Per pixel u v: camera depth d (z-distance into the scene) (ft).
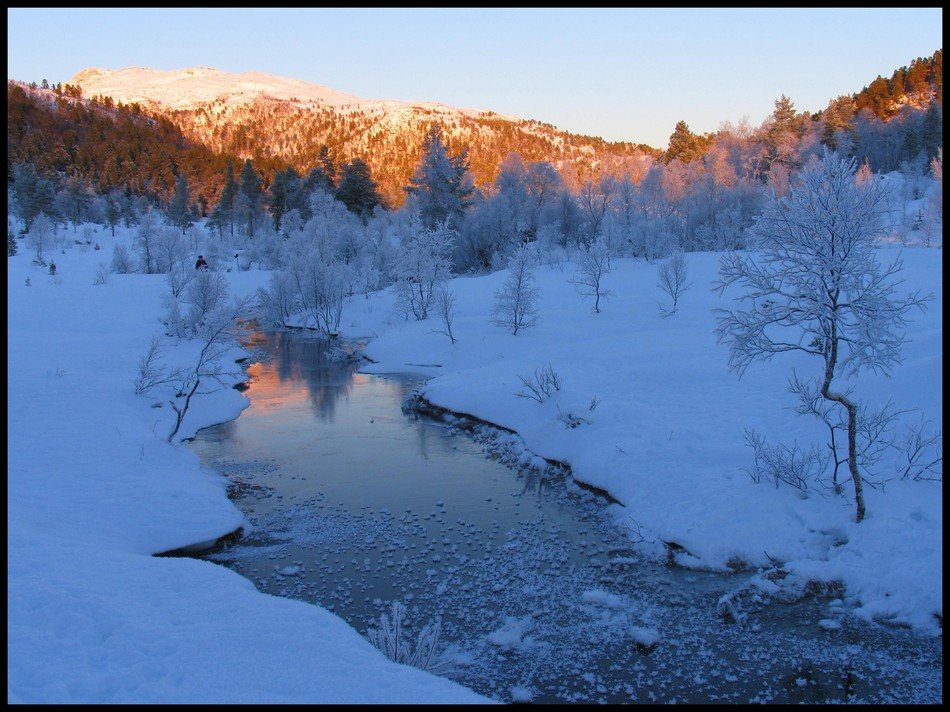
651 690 24.13
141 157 437.58
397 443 57.36
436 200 229.04
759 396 57.41
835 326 32.48
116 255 198.59
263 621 22.44
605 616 29.25
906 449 39.40
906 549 30.94
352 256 191.62
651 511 38.58
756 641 27.02
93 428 50.57
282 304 147.02
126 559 27.63
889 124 288.71
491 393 66.08
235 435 60.54
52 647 19.86
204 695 17.90
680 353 75.77
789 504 36.22
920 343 57.26
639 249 155.02
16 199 300.40
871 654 25.84
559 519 40.42
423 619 29.04
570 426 52.75
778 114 269.03
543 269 149.79
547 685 24.39
